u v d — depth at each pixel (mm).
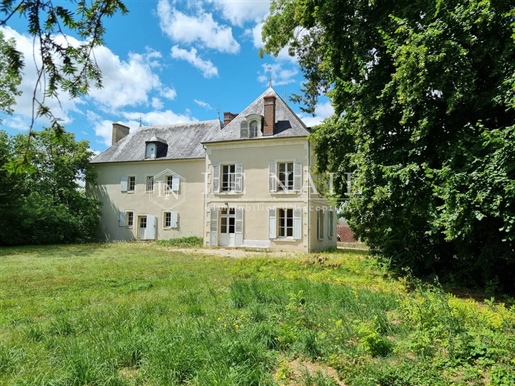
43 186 22781
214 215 19578
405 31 6961
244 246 18719
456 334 3762
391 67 8023
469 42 6184
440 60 6090
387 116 7957
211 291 6570
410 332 4113
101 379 2988
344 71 9008
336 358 3291
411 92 6559
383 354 3537
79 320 4734
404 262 8938
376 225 8570
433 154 7320
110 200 23625
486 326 4129
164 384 2922
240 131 19391
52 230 21078
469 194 5883
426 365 3158
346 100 9453
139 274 9227
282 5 13453
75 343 3748
